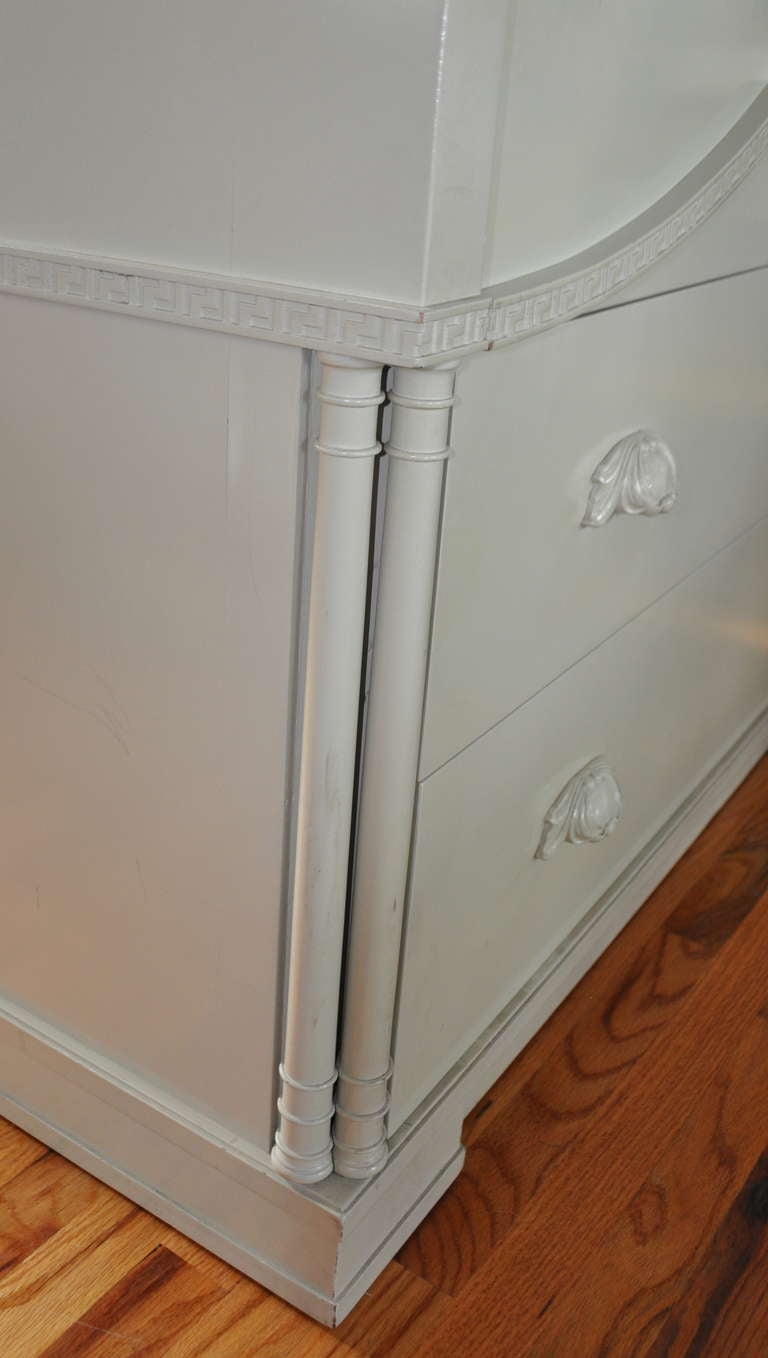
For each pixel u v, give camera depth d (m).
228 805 0.75
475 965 0.95
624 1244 0.93
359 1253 0.86
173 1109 0.88
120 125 0.61
